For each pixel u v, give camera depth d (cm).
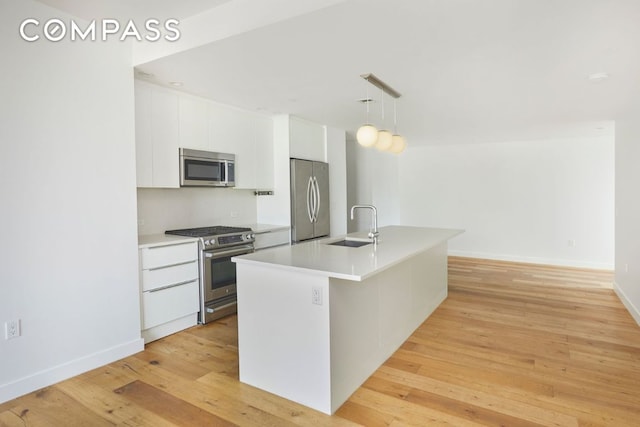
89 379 267
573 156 646
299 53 274
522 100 400
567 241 657
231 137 438
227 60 290
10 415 224
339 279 234
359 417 222
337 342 232
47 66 255
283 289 241
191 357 303
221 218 475
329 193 573
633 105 404
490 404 235
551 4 201
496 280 557
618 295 468
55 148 260
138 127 339
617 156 489
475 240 737
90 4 252
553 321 384
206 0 246
